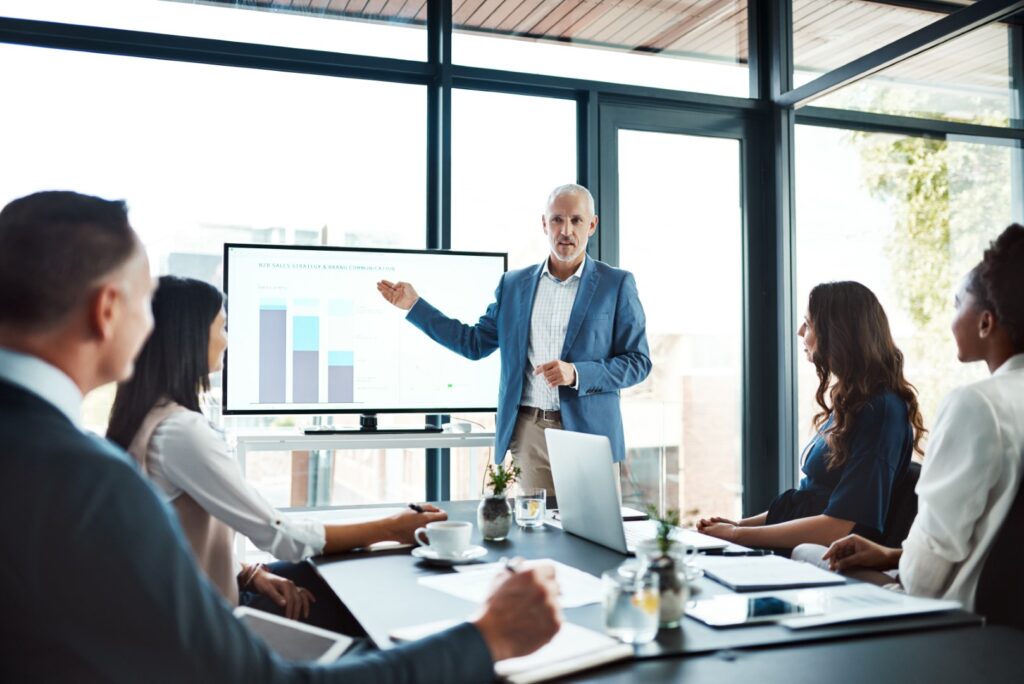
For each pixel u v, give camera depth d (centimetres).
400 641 123
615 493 183
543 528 215
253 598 195
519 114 417
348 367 367
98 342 90
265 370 360
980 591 155
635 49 431
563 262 343
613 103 427
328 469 393
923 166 374
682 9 440
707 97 439
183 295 182
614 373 327
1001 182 342
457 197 407
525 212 416
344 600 147
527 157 418
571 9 421
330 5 389
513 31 412
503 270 381
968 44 350
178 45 366
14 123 353
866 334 233
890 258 393
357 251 368
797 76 435
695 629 129
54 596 76
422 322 356
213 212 378
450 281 377
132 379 178
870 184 401
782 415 441
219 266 379
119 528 77
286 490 388
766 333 452
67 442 80
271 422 380
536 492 218
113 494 78
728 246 450
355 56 388
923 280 376
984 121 346
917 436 235
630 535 204
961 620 132
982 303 170
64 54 359
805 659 116
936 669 112
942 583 159
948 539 156
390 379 371
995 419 154
